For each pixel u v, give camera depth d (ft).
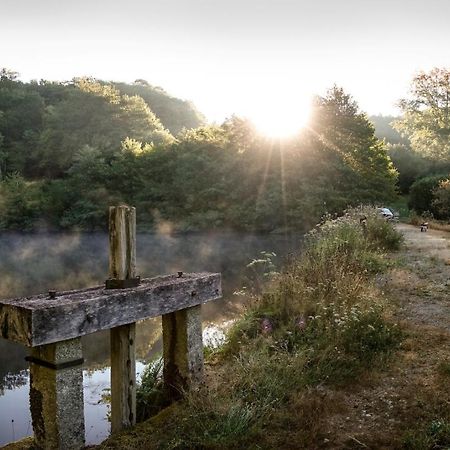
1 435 17.52
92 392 20.40
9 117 227.40
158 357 21.56
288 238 106.42
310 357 17.07
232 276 53.47
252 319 21.75
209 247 97.45
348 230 38.58
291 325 20.01
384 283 28.71
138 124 205.05
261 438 12.75
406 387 14.94
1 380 24.35
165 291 14.53
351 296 21.97
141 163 146.92
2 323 11.94
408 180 147.84
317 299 21.97
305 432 12.82
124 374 13.99
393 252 42.50
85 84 219.41
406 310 23.30
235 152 131.64
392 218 57.16
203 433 13.01
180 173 136.05
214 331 26.81
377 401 14.34
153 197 140.26
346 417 13.61
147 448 12.75
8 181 163.53
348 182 113.60
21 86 281.95
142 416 15.89
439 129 138.82
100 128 196.44
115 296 13.03
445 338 18.93
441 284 28.84
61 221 143.54
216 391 15.31
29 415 19.53
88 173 149.18
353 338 18.34
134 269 14.21
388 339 18.66
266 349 17.93
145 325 32.37
